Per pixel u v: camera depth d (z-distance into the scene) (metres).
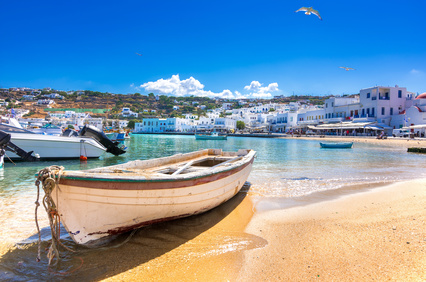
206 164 11.60
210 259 4.96
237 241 5.72
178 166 9.35
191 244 5.57
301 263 4.76
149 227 6.38
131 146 40.84
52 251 4.86
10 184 11.68
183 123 120.69
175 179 5.72
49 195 4.68
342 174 14.59
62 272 4.56
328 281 4.18
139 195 5.34
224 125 110.38
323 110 77.44
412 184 11.05
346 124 62.88
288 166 17.92
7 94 163.75
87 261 4.89
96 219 5.19
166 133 111.81
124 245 5.49
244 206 8.27
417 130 52.09
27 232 6.25
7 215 7.45
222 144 47.25
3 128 18.25
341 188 10.84
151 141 56.25
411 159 22.56
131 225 5.73
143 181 5.24
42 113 120.06
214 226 6.59
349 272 4.39
